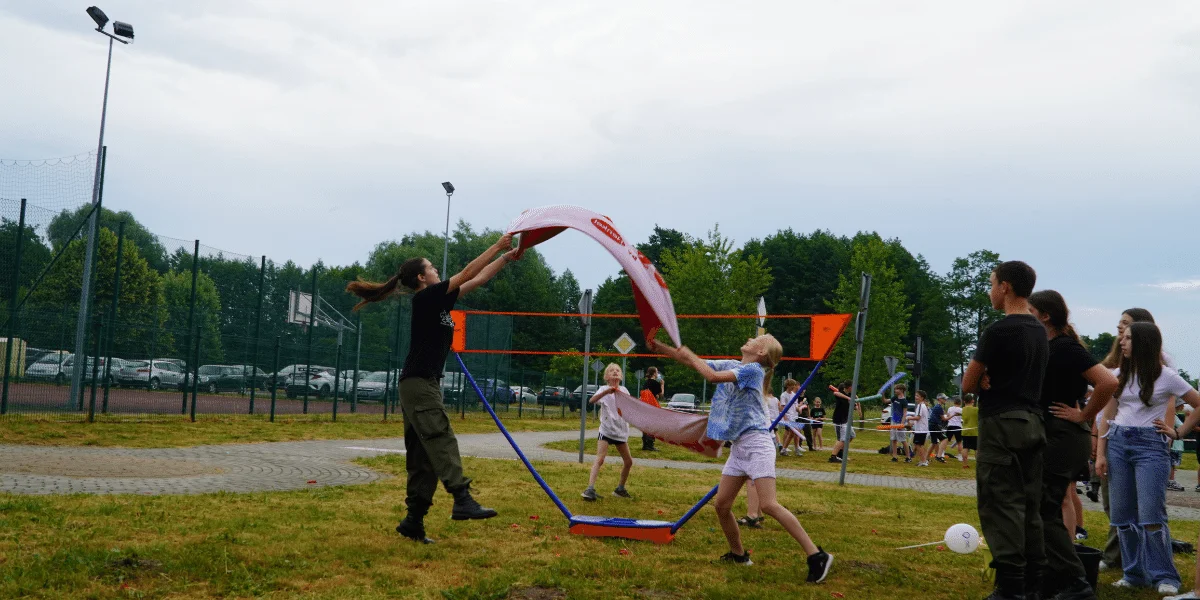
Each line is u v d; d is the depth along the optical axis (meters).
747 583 5.30
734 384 5.93
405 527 6.07
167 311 20.59
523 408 34.38
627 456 9.31
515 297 71.38
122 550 5.11
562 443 19.25
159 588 4.53
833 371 48.28
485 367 31.53
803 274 75.38
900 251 80.25
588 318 13.93
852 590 5.23
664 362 48.94
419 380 5.71
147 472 9.84
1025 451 4.80
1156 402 5.78
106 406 16.88
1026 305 5.07
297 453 13.39
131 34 19.81
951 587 5.43
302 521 6.71
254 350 21.80
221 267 21.75
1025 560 4.84
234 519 6.54
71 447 12.49
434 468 5.70
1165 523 5.75
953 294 82.81
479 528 6.82
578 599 4.69
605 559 5.73
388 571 5.13
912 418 19.81
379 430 19.66
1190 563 6.84
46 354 16.44
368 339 25.84
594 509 8.38
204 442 14.43
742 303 44.66
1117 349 6.38
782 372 70.06
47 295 16.70
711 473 13.27
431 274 5.99
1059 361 5.25
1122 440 5.88
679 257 48.47
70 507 6.73
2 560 4.81
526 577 5.12
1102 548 7.32
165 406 18.14
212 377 20.36
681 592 4.96
